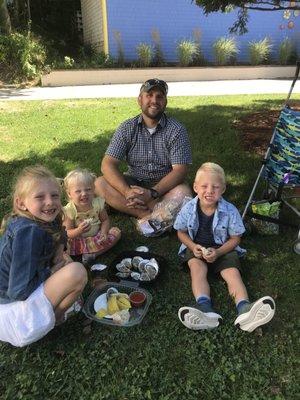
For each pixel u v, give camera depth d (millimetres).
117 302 2805
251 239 3695
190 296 3000
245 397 2188
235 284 2938
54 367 2391
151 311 2816
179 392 2225
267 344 2561
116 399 2203
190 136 6500
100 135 6727
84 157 5672
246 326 2590
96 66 13938
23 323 2330
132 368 2383
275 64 15477
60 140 6492
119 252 3568
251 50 15242
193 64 15133
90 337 2594
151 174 4070
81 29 18094
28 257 2281
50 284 2361
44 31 16625
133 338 2604
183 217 3227
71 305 2518
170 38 15000
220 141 6258
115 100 9867
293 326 2701
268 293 3031
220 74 14344
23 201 2404
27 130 7094
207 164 3205
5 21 13000
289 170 3631
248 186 4715
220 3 6121
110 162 3965
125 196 3803
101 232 3467
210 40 15320
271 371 2369
